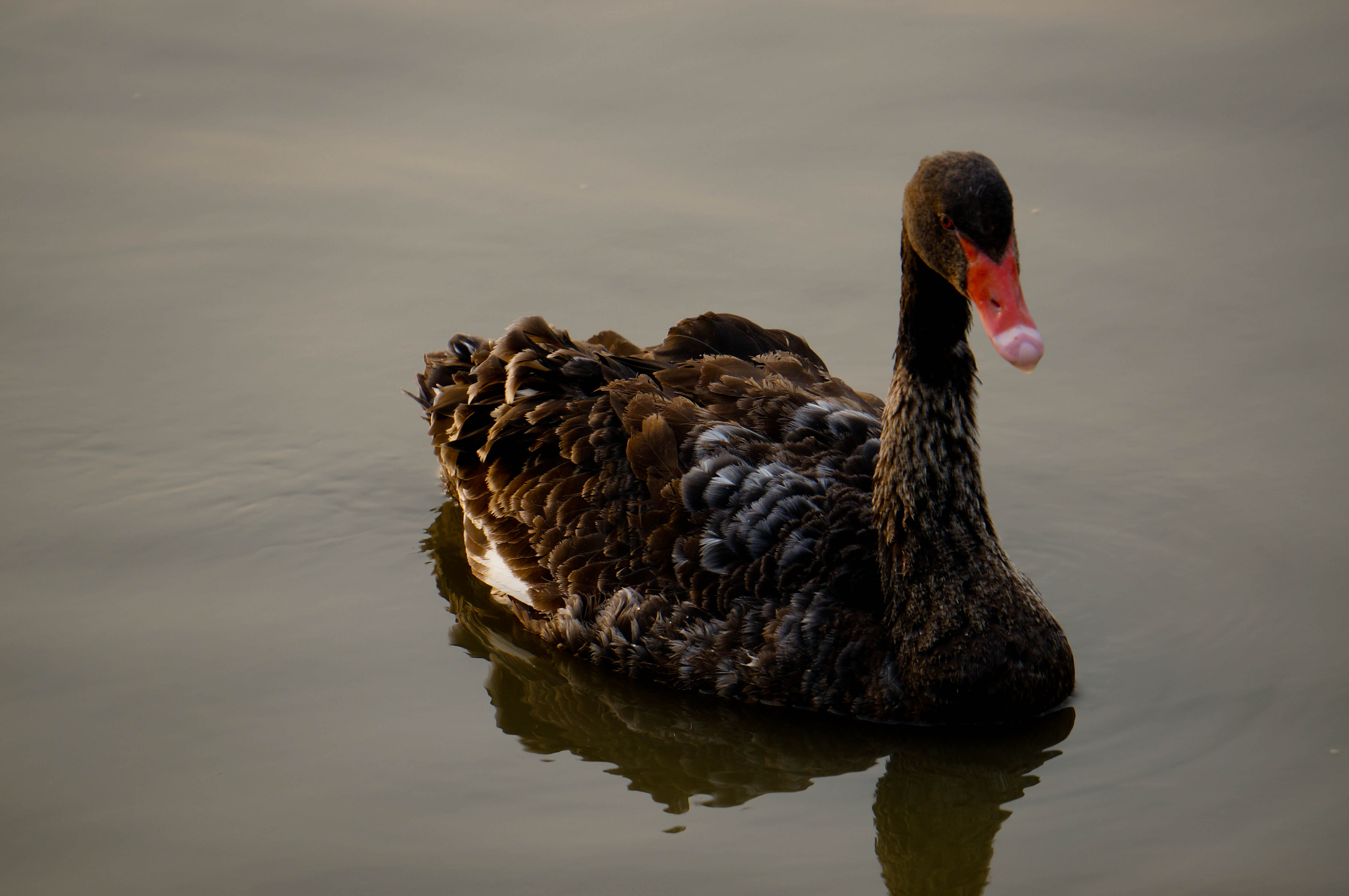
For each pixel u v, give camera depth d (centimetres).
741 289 1459
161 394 1348
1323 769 922
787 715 1008
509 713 1026
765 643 1000
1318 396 1282
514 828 911
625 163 1634
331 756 970
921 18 1850
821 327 1409
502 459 1149
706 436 1052
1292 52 1730
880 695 988
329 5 1902
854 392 1169
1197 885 838
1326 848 859
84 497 1233
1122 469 1238
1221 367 1327
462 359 1277
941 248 908
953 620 966
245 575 1165
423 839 897
